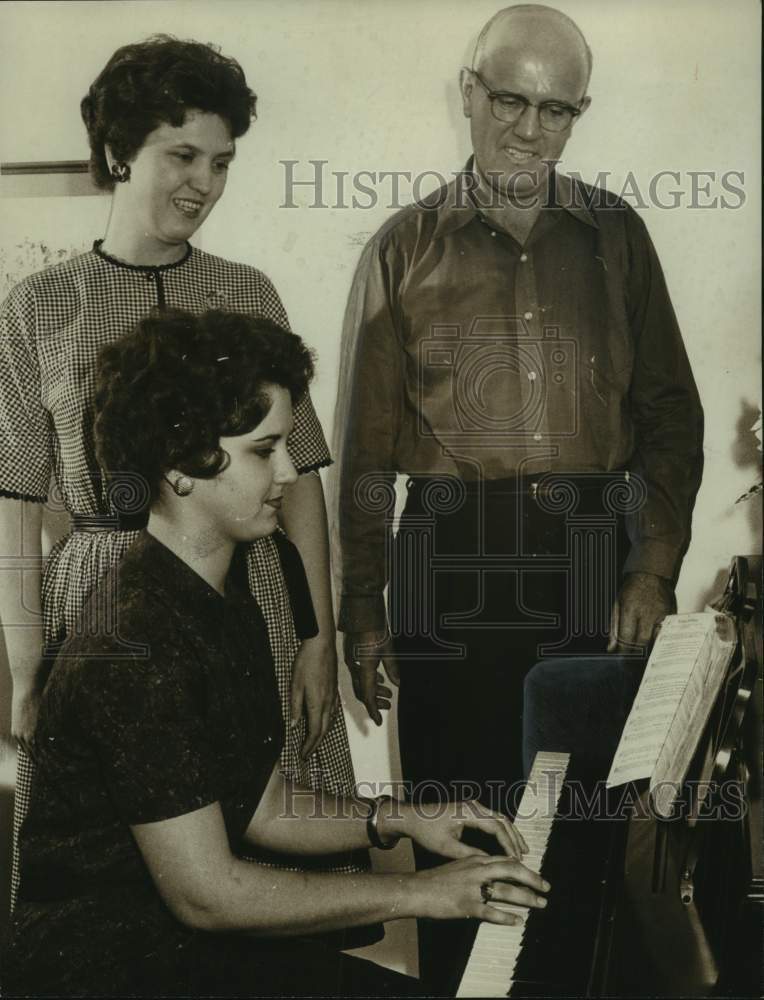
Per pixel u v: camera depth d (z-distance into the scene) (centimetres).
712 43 214
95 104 211
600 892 143
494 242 217
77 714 142
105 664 142
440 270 217
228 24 216
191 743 141
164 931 146
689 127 215
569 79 214
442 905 138
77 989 144
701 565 219
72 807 145
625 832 157
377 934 215
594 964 123
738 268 217
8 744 217
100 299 210
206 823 140
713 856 147
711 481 218
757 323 217
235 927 141
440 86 216
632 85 215
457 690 220
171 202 212
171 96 208
